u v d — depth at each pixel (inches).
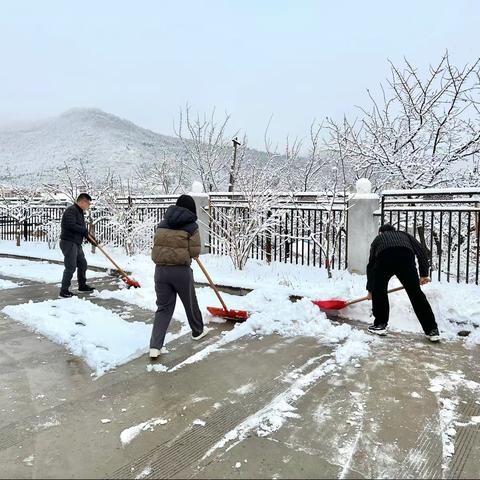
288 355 184.4
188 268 191.6
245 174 442.6
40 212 615.2
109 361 175.5
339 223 334.3
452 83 405.7
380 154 421.4
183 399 142.7
